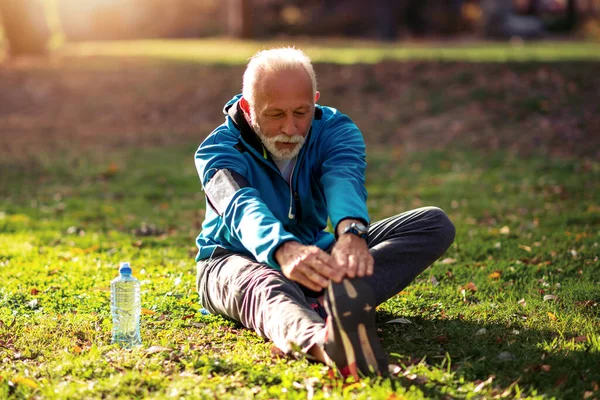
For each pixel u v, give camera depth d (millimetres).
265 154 3631
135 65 17938
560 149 11156
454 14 34469
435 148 11828
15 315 4195
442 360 3352
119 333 3668
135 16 36562
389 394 2859
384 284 3502
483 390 2980
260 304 3451
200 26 36375
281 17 33719
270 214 3309
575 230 6582
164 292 4637
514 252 5727
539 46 24641
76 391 3039
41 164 10852
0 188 9398
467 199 8469
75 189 9375
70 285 4863
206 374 3188
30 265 5398
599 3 39469
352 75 15398
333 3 35094
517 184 9156
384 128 13094
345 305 2941
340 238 3215
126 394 3035
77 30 35812
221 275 3729
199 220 7641
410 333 3738
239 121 3625
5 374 3225
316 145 3764
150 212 8039
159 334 3809
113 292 3680
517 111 12836
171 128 14008
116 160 11266
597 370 3219
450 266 5297
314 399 2902
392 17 29953
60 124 14391
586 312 4141
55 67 17734
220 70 16953
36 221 7422
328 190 3479
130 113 14961
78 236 6746
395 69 15477
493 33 30438
